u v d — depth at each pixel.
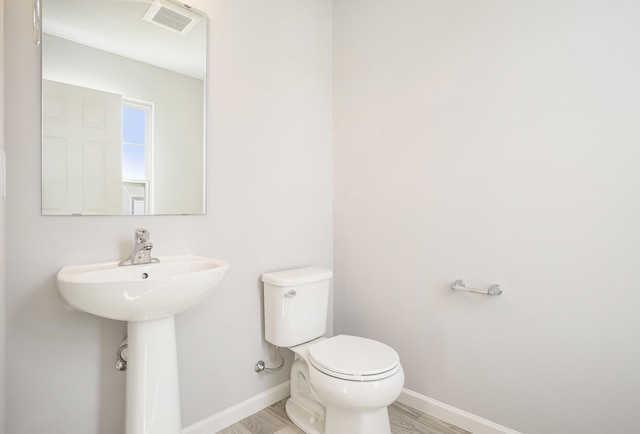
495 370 1.59
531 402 1.49
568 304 1.40
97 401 1.32
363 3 2.13
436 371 1.80
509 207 1.56
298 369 1.82
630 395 1.27
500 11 1.58
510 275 1.55
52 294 1.23
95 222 1.33
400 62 1.95
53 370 1.23
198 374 1.60
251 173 1.82
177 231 1.54
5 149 1.15
